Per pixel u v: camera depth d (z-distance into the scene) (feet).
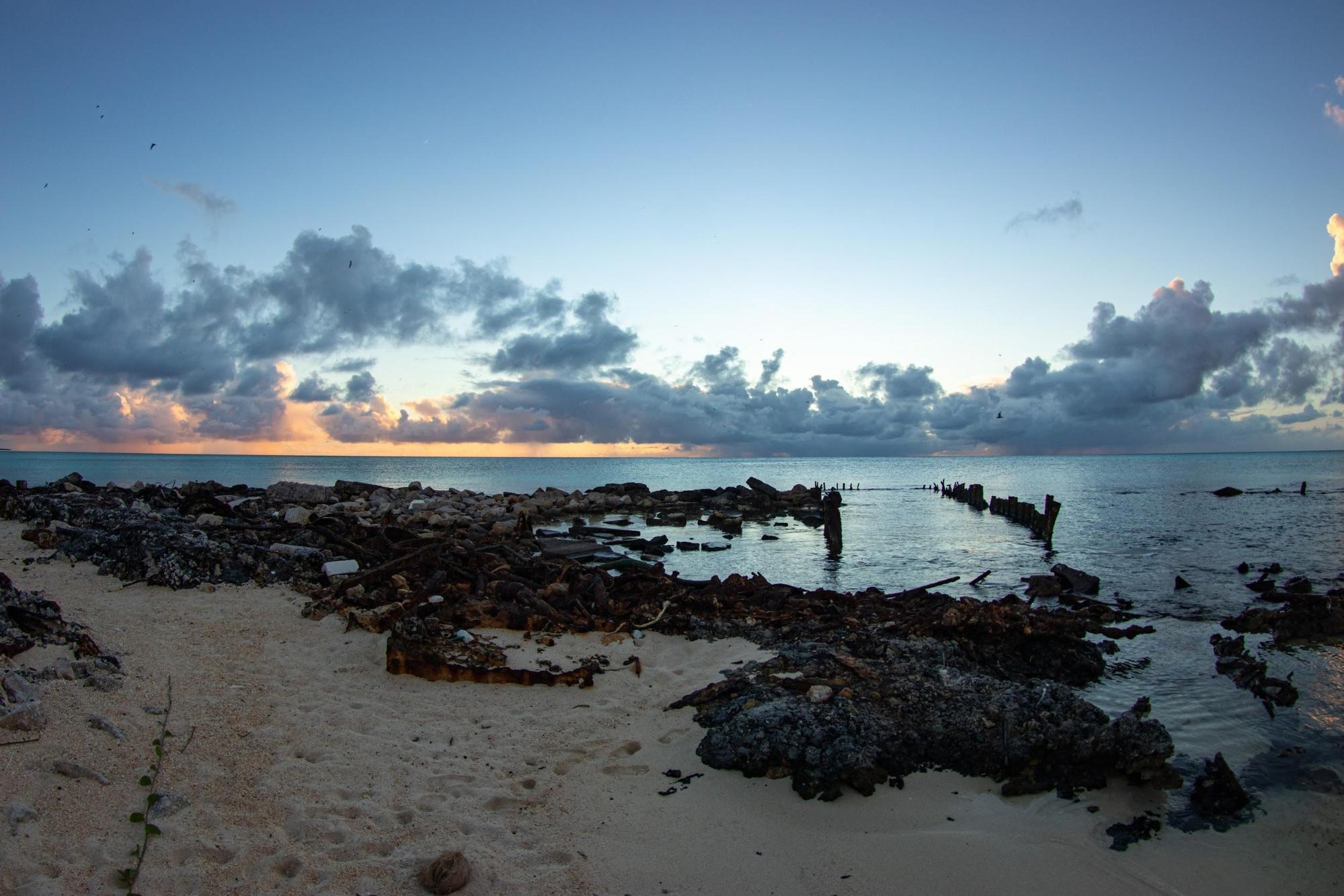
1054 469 507.30
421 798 19.58
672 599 40.04
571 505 131.95
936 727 24.21
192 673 25.91
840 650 32.04
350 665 29.17
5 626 23.72
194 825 17.06
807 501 159.53
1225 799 21.52
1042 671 33.24
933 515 139.13
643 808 20.15
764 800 20.81
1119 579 63.41
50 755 18.28
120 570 38.88
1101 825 20.35
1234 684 32.86
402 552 48.88
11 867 14.57
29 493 62.85
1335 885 17.92
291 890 15.49
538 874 16.84
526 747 23.30
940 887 17.28
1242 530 103.09
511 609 35.53
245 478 277.03
